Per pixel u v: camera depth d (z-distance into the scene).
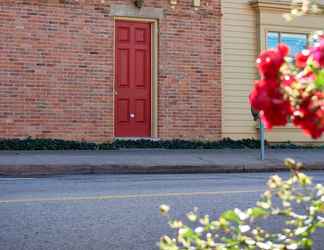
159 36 16.69
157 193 9.45
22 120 15.23
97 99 15.95
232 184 10.88
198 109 17.11
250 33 17.98
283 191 2.96
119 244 6.14
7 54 15.12
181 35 16.94
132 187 10.26
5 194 9.21
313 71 2.41
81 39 15.80
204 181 11.45
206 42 17.25
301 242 2.94
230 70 17.66
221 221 2.88
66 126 15.63
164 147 16.34
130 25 16.55
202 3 17.20
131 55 16.53
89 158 13.76
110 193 9.41
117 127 16.41
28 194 9.23
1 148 14.75
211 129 17.27
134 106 16.56
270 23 18.09
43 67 15.44
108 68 16.08
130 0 16.36
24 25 15.27
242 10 17.89
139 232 6.66
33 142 15.05
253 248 2.93
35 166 12.49
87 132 15.84
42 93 15.41
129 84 16.52
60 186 10.32
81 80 15.78
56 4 15.54
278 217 7.29
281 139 18.14
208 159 14.48
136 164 13.24
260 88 2.45
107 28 16.08
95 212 7.74
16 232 6.60
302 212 7.20
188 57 17.00
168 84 16.77
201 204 8.41
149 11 16.56
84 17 15.83
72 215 7.53
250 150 16.84
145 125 16.69
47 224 7.00
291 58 2.69
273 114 2.43
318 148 18.08
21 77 15.23
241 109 17.75
